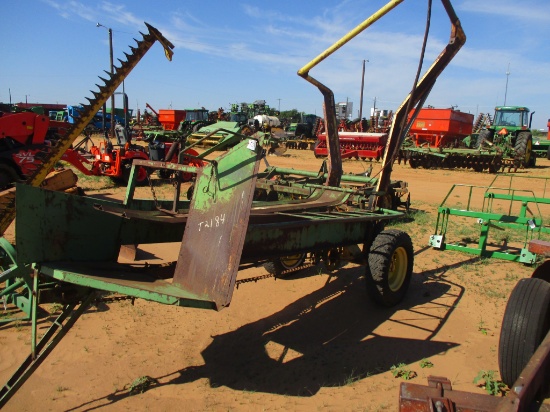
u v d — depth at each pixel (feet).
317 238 17.22
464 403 7.18
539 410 8.01
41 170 21.75
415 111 21.33
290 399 13.19
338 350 16.02
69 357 15.07
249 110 141.28
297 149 122.01
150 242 15.69
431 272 23.47
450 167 77.46
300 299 20.27
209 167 13.70
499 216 25.48
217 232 12.80
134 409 12.62
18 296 13.24
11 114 36.76
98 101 22.25
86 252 13.71
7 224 19.97
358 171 70.13
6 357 14.67
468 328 17.37
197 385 13.85
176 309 18.89
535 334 12.35
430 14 17.39
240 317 18.53
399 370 14.38
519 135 76.59
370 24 17.84
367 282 18.60
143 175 45.88
